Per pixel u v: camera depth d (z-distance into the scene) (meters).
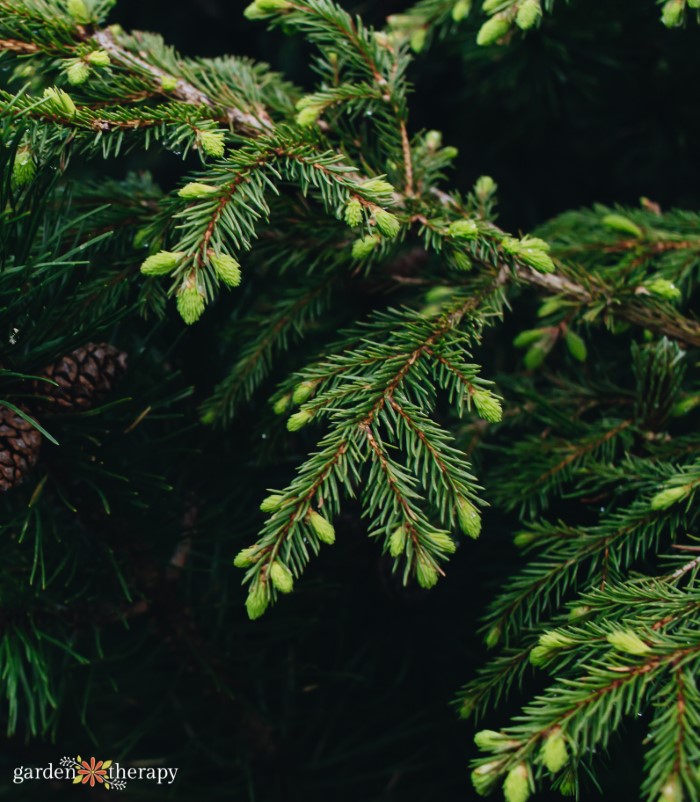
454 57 1.58
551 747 1.09
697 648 1.11
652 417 1.30
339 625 1.42
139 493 1.29
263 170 1.20
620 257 1.38
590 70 1.52
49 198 1.22
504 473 1.31
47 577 1.30
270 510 1.15
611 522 1.23
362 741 1.46
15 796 1.43
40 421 1.23
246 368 1.29
